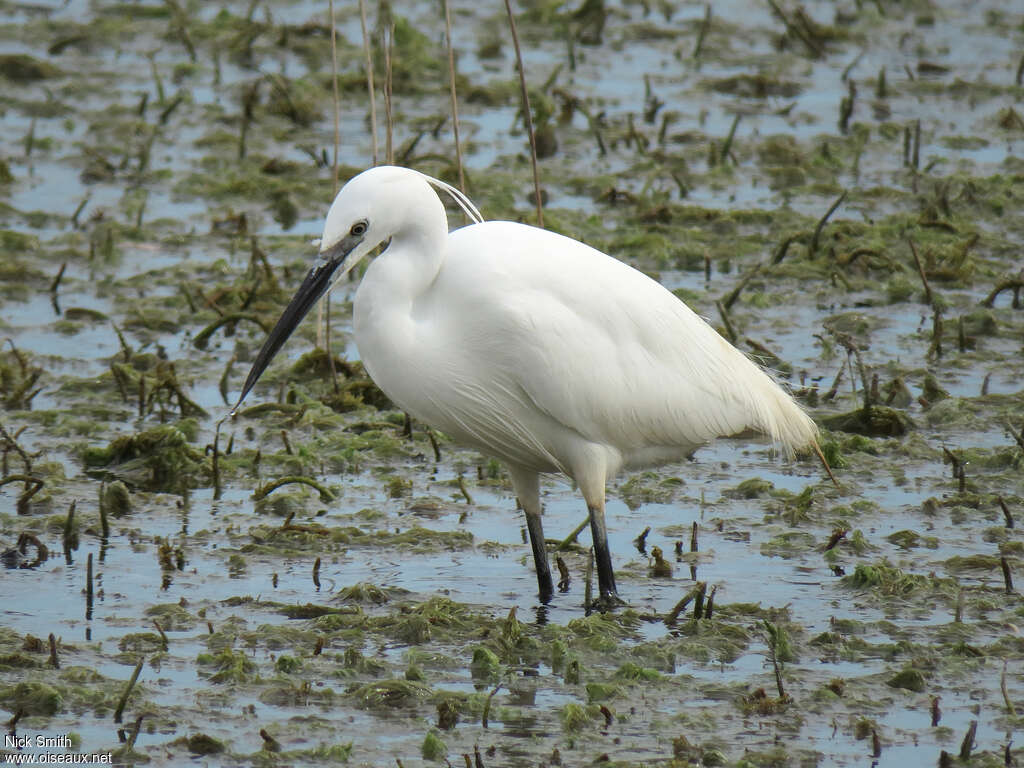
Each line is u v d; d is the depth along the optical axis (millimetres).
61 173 20734
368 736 8383
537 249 10281
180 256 18078
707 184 20891
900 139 22672
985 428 13742
